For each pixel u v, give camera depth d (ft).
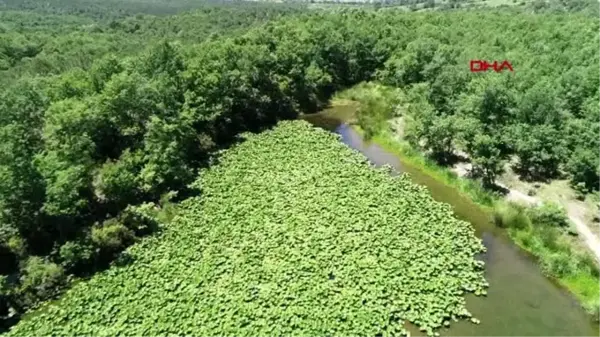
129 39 424.05
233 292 101.14
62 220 115.44
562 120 148.56
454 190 145.59
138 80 156.15
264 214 130.82
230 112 198.59
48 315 97.55
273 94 220.43
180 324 92.53
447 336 89.45
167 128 145.79
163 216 131.23
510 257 113.29
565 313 95.30
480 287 101.86
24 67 280.72
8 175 107.24
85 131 139.23
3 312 99.86
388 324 90.79
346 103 245.45
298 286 101.71
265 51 218.79
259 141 188.75
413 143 174.29
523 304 97.76
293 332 89.30
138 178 137.08
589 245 112.06
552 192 135.74
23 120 140.87
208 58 194.59
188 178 151.74
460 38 269.44
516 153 151.64
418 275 103.96
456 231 120.88
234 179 154.10
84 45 344.69
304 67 245.65
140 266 111.55
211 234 122.83
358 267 106.83
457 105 178.40
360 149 183.11
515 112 154.40
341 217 127.13
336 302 96.53
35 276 103.76
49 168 115.75
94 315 96.48
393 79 254.68
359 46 271.69
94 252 113.60
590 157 129.80
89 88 160.76
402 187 144.56
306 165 161.99
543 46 220.84
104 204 130.82
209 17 553.23
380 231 120.16
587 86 162.81
